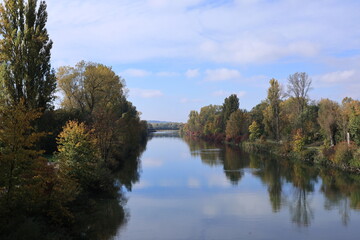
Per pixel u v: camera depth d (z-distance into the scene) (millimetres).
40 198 15359
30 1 24391
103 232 17953
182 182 33531
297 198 26438
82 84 47719
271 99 67375
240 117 87250
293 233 18375
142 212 22250
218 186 31438
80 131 23922
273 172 39562
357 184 31109
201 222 20250
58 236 14852
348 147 39125
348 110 45531
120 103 58750
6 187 14250
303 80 63969
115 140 42750
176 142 107500
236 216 21562
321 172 38406
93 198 24047
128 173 39281
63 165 18922
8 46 23125
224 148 77438
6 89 23109
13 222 13477
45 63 25078
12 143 13922
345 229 19016
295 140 52750
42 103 24922
